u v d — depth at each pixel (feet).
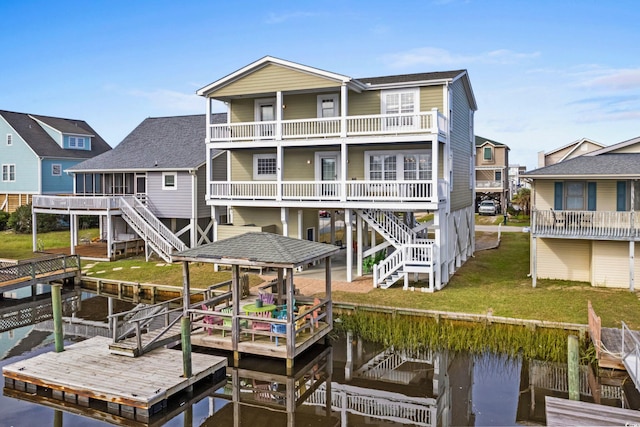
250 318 43.75
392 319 53.93
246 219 81.82
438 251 62.90
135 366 41.06
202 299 64.49
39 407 37.42
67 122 145.89
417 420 35.35
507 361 45.47
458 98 78.33
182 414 36.76
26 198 129.18
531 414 35.32
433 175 62.44
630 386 38.88
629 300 56.34
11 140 129.80
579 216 62.03
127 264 83.66
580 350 43.78
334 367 45.39
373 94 72.49
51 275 72.18
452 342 49.16
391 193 65.21
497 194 167.53
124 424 34.96
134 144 107.24
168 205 94.07
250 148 76.59
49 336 54.95
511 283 66.44
